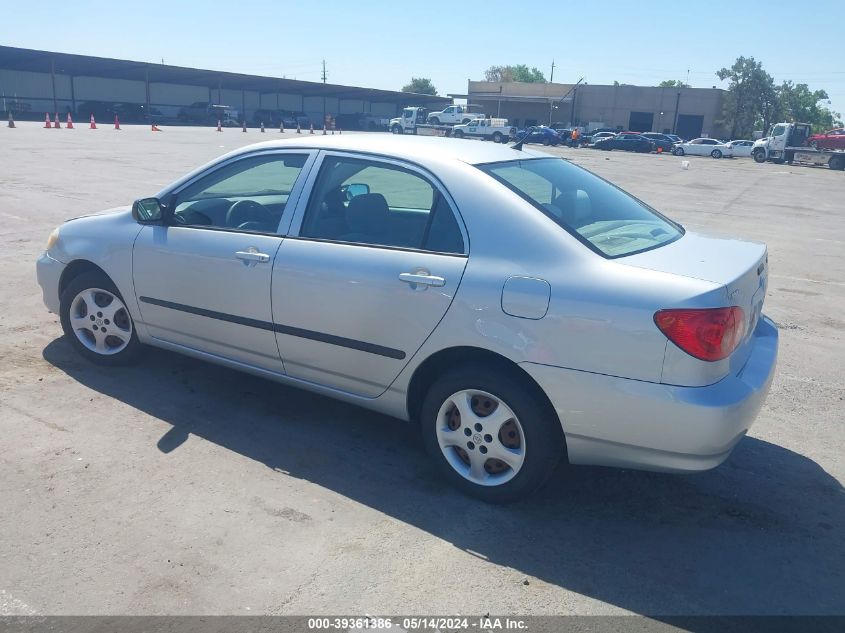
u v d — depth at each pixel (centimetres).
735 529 352
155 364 520
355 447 417
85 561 306
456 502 364
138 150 2555
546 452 343
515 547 329
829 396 527
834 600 303
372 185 392
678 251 362
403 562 314
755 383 330
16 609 277
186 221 453
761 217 1608
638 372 312
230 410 455
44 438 406
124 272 470
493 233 349
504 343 336
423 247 366
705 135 7900
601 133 5894
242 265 414
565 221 352
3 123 4253
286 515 345
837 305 800
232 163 445
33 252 847
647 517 359
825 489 394
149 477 372
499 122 5656
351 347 384
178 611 279
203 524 335
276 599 288
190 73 6306
